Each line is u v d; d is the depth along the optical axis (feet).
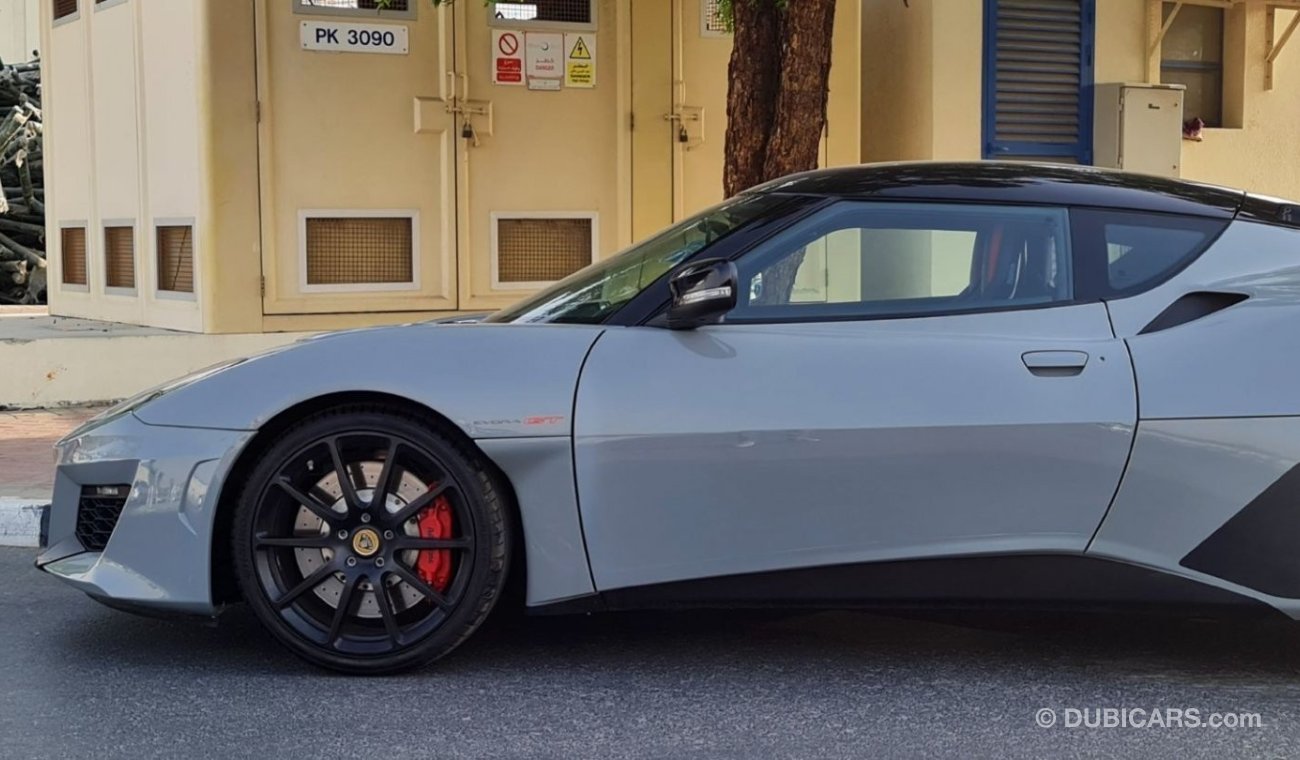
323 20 26.58
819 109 21.48
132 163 29.25
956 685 12.71
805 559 11.93
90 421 13.17
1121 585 11.96
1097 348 11.99
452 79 27.48
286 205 26.63
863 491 11.84
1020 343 12.06
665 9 28.94
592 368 12.01
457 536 12.25
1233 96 35.04
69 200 32.68
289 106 26.50
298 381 12.05
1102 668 13.26
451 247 27.86
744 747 11.09
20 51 65.98
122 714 11.76
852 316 12.35
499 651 13.55
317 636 12.42
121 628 14.38
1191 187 13.28
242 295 26.48
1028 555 11.89
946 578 11.99
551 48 28.22
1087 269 12.44
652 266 12.95
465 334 12.35
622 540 11.94
